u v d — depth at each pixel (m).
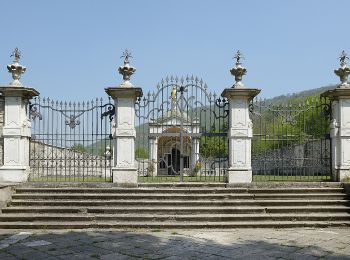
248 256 7.45
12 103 13.34
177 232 9.88
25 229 10.22
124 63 13.55
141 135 13.89
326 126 14.32
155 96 13.89
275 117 14.05
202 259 7.22
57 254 7.61
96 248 8.10
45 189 12.05
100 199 11.74
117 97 13.34
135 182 12.95
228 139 13.57
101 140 13.76
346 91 13.20
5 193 11.33
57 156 14.75
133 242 8.67
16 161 13.20
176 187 12.49
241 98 13.45
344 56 13.62
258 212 11.17
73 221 10.65
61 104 13.78
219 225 10.35
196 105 13.91
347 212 11.23
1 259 7.24
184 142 16.48
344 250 7.93
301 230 10.12
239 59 13.68
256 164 17.42
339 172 13.15
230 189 12.18
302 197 11.92
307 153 15.03
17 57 13.59
